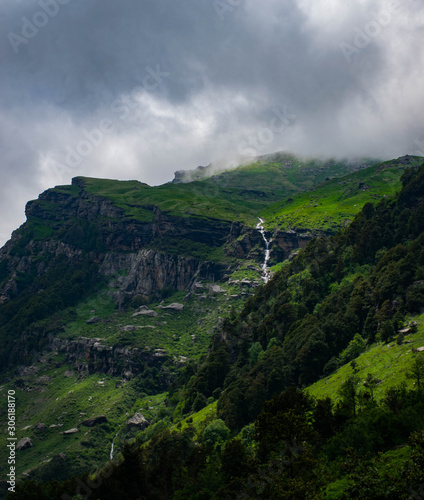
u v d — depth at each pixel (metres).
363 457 70.50
